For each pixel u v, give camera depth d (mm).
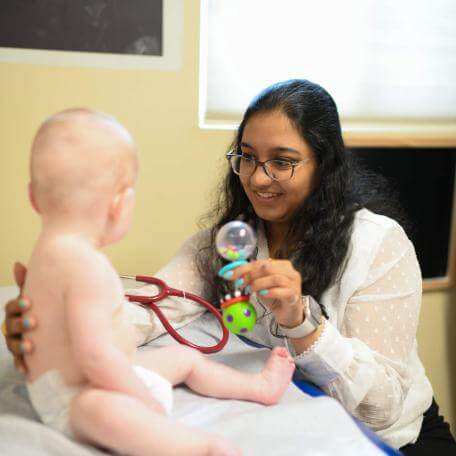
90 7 1675
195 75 1787
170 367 943
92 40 1695
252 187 1172
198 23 1756
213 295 1358
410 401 1257
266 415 855
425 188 2051
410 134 2021
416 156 2018
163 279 1316
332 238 1175
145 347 1185
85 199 814
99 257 812
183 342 1175
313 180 1190
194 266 1349
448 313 2164
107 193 826
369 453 768
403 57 2027
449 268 2119
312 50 1949
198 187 1857
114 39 1708
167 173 1827
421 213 2062
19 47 1659
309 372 1069
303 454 759
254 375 970
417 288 1194
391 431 1205
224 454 731
